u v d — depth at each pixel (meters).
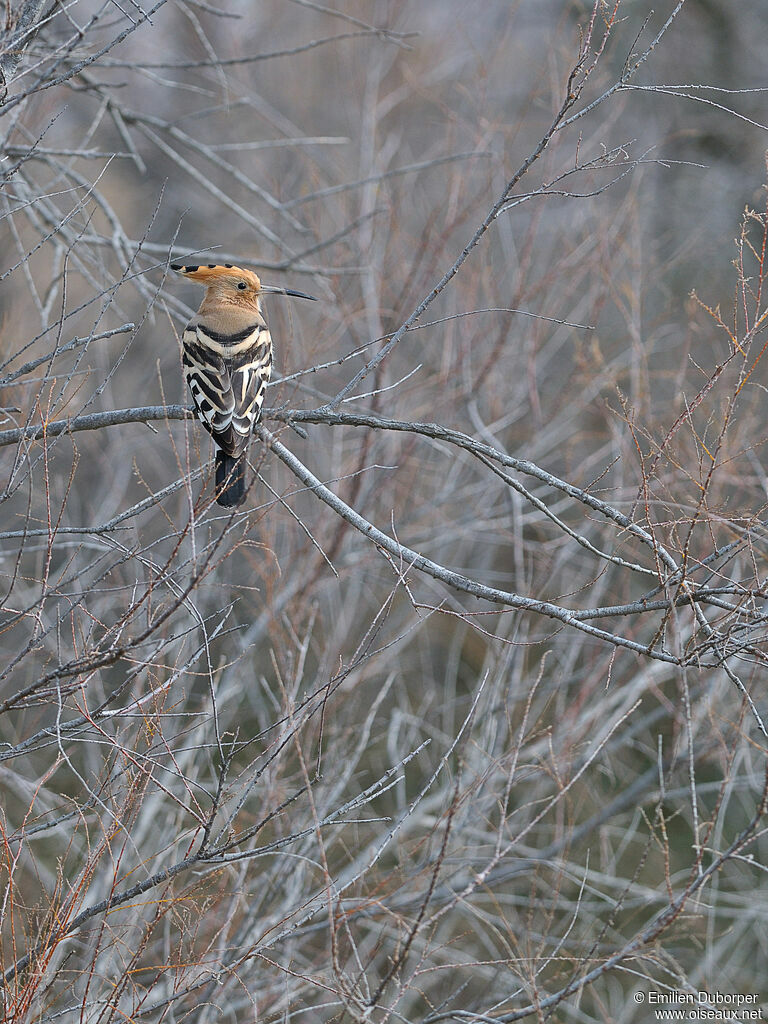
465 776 12.84
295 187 20.59
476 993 13.18
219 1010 9.95
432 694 15.39
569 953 12.87
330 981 10.87
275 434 8.87
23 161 9.39
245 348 9.91
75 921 7.81
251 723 15.16
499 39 19.55
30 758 13.16
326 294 15.94
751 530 8.24
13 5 9.12
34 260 17.08
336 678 8.48
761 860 15.86
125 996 9.34
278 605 14.30
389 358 15.12
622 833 15.27
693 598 7.60
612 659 8.36
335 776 12.33
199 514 7.29
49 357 8.23
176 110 24.91
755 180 22.45
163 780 11.39
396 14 20.61
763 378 15.30
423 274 16.41
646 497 8.41
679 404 13.73
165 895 9.45
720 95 23.38
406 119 21.64
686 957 14.58
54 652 9.41
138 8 8.65
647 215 20.44
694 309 16.25
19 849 8.30
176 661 8.69
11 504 15.32
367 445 14.97
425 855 12.28
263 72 24.88
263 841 12.38
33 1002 7.57
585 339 16.69
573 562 16.95
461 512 17.91
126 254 12.45
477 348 16.78
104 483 16.92
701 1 23.86
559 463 17.44
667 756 14.20
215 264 12.23
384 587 16.61
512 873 12.91
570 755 12.38
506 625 15.48
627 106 23.12
